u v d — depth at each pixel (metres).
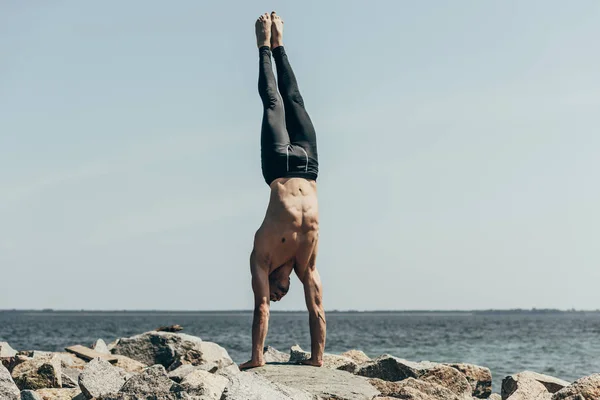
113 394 8.90
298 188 10.27
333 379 9.97
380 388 10.23
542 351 50.00
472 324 162.38
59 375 12.02
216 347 16.62
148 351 16.38
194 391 8.95
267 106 10.53
